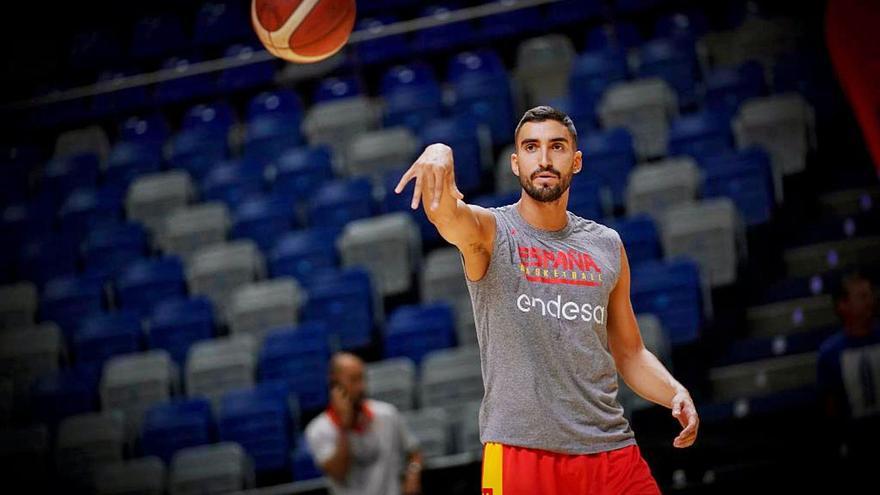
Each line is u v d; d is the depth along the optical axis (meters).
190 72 12.05
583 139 10.24
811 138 9.89
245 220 10.80
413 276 10.02
